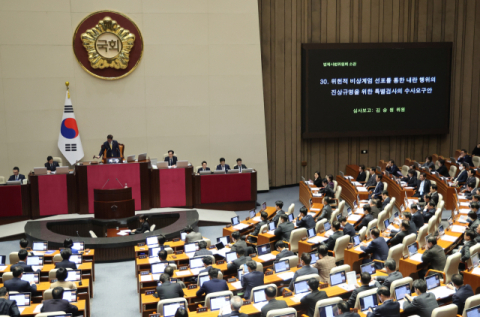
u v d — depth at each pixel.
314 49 17.05
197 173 14.70
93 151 15.63
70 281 7.78
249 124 16.69
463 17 18.27
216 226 13.58
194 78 16.08
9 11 14.72
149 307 7.36
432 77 17.81
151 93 15.84
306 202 15.05
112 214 12.72
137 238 11.24
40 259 8.79
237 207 14.89
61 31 15.02
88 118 15.51
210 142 16.47
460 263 8.53
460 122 18.72
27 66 14.98
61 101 15.31
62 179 13.46
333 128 17.50
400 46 17.44
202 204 14.65
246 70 16.41
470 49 18.41
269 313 5.84
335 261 8.69
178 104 16.08
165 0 15.58
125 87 15.66
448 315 5.85
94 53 15.18
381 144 18.64
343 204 11.95
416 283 6.28
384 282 6.99
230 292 6.80
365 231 9.67
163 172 14.16
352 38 17.70
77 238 11.31
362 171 16.02
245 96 16.52
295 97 17.64
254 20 16.25
